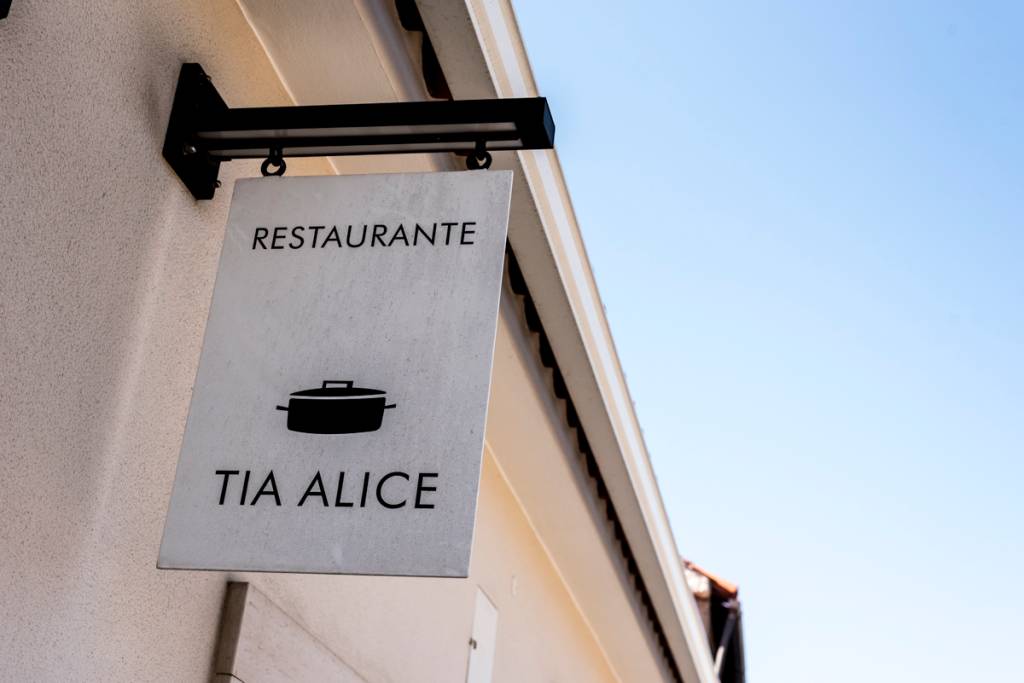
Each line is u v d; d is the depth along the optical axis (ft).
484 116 9.17
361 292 8.62
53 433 8.21
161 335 9.57
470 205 8.89
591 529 19.99
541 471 18.47
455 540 7.55
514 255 14.28
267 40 11.47
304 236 8.95
